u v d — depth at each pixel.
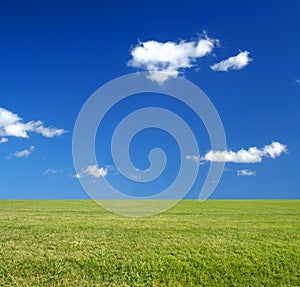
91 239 19.95
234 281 15.73
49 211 33.59
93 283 15.19
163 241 19.72
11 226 23.48
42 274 15.61
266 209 38.38
